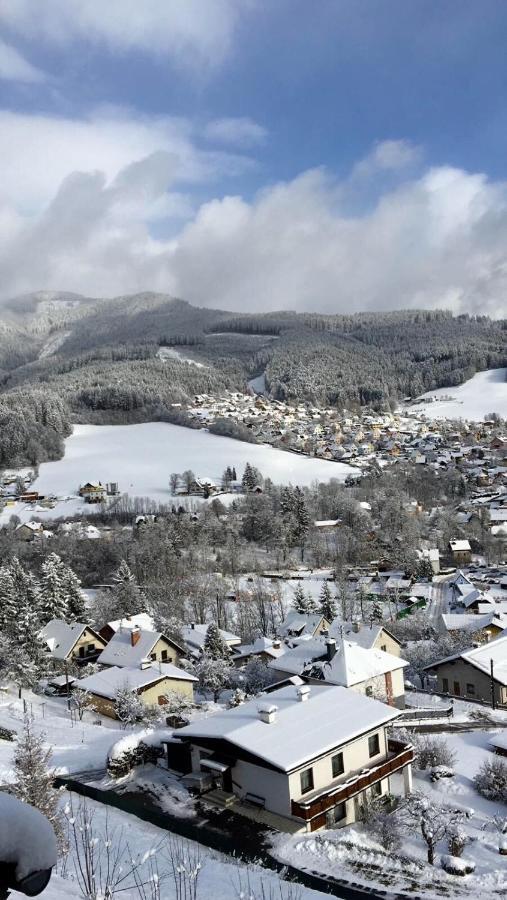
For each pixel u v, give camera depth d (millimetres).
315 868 27344
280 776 31094
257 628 98000
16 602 81125
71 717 54031
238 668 70062
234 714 36406
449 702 58531
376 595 117938
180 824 30172
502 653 64125
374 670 53750
